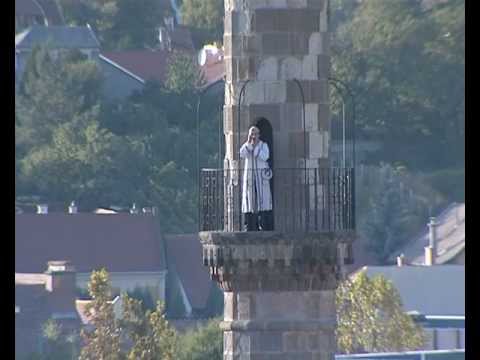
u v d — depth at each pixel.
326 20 128.75
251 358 127.44
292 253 125.88
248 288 127.12
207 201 128.75
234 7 128.38
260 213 127.31
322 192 127.69
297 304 127.25
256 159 127.25
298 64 128.12
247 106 128.25
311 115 128.12
